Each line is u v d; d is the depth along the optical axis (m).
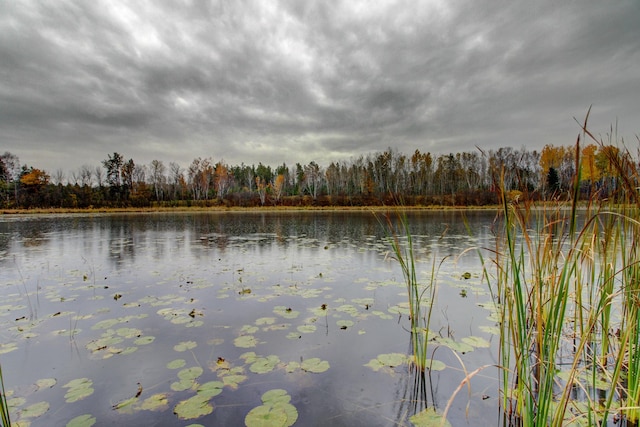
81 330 3.76
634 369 2.16
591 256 2.59
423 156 50.69
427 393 2.51
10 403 2.43
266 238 12.46
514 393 2.43
